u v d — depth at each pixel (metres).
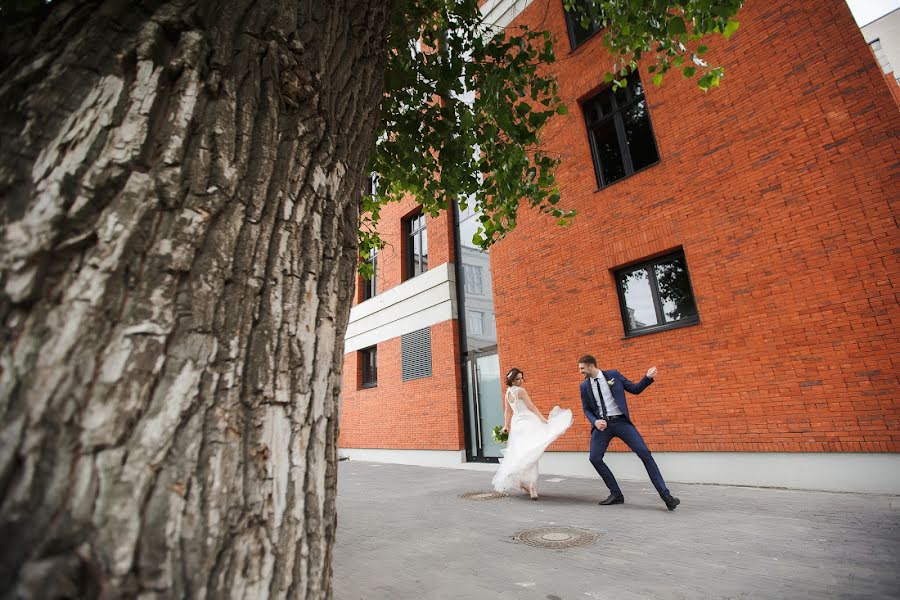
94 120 0.99
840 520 3.85
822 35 5.80
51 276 0.84
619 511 4.74
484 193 4.86
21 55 1.07
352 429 13.80
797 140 5.84
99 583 0.73
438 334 11.34
